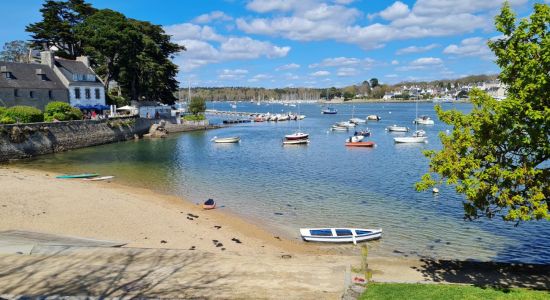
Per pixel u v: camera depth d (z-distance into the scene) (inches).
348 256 815.1
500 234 1003.9
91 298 494.0
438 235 1001.5
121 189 1429.6
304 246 925.2
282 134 3841.0
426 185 604.7
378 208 1240.2
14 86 2664.9
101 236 885.8
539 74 513.7
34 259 652.1
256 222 1099.9
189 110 4805.6
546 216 526.0
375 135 3673.7
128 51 3503.9
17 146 2126.0
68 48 3836.1
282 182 1625.2
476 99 582.6
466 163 575.8
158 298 499.2
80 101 3127.5
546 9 523.8
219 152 2559.1
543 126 527.8
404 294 542.0
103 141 2876.5
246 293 530.3
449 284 614.2
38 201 1137.4
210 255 719.1
